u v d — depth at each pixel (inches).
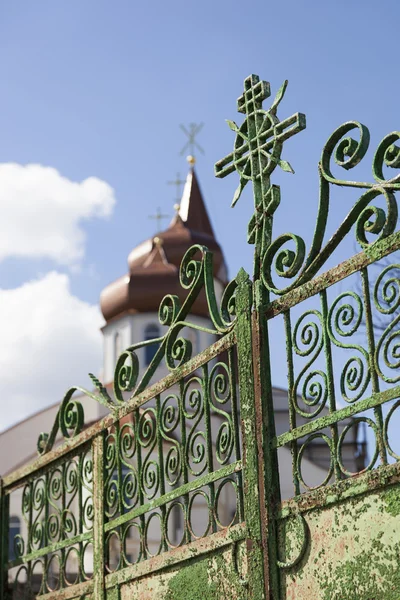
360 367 165.2
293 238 183.8
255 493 186.7
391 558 157.2
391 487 158.7
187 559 207.6
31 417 1646.2
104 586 243.0
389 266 160.2
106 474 251.3
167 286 1766.7
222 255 1943.9
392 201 162.7
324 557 170.7
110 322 1791.3
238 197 202.1
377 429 161.0
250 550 186.2
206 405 206.5
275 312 187.6
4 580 307.9
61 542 270.8
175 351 221.3
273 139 194.9
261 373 189.5
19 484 308.5
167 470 218.5
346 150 171.6
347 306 169.8
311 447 1343.5
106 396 253.4
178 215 2005.4
